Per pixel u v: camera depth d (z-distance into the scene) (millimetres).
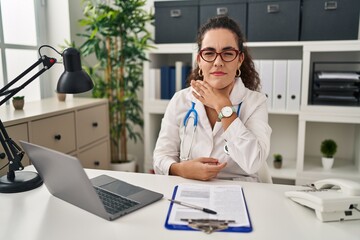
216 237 770
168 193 1033
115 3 2363
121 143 2660
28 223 841
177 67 2424
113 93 2604
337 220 853
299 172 2197
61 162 812
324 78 2135
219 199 977
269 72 2191
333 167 2270
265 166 1370
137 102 2686
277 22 2164
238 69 1384
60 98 2188
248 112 1310
